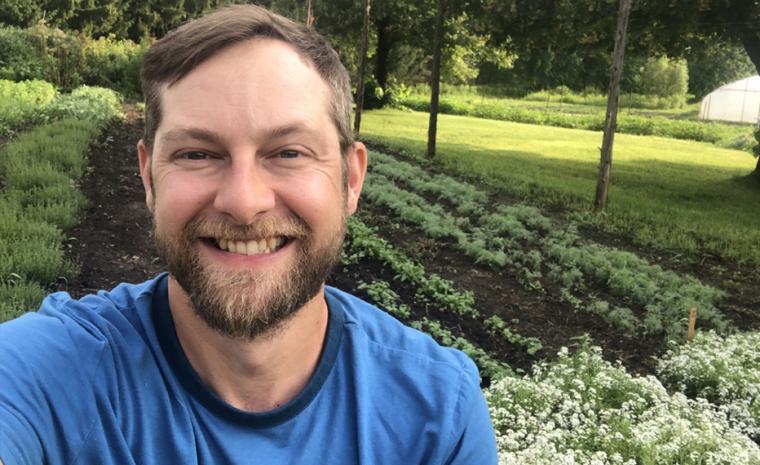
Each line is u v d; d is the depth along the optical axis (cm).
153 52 49
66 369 45
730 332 273
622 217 438
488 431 54
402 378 52
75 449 44
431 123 623
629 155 816
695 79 2473
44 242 248
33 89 721
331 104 50
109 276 249
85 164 409
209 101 46
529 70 1992
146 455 45
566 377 203
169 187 46
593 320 275
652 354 249
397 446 50
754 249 387
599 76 2130
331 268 50
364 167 58
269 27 48
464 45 1144
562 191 502
